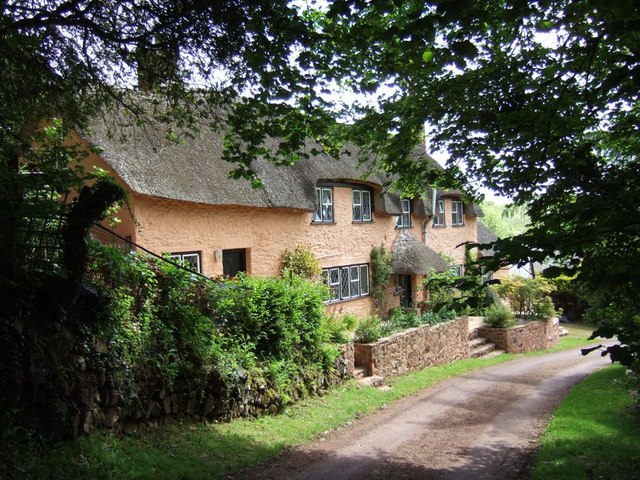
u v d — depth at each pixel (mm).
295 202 15711
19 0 5980
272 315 10125
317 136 7156
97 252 6867
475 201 9383
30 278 5594
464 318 19156
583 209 3836
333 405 10453
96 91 7250
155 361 7293
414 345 15523
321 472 6840
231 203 13508
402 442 8492
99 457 5641
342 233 18719
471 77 7207
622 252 4215
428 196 23188
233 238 14250
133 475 5547
